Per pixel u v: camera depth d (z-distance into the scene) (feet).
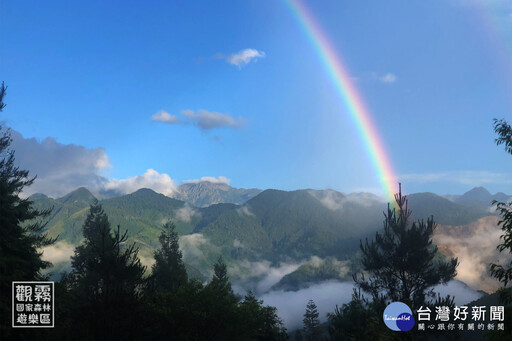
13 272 79.51
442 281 95.40
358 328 85.87
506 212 43.01
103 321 65.77
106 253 81.97
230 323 86.33
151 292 90.68
